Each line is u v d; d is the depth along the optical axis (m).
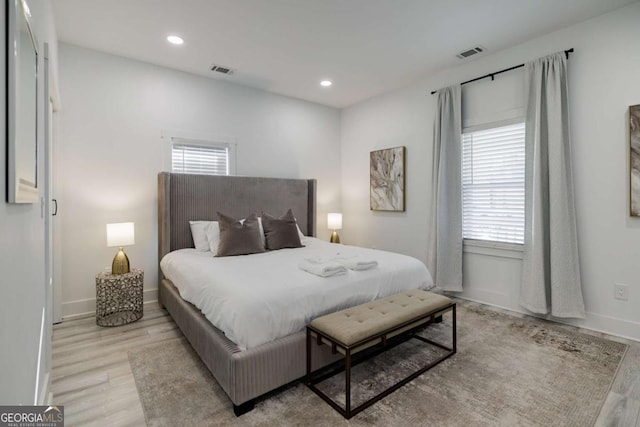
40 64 1.51
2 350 0.77
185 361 2.31
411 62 3.60
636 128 2.54
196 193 3.73
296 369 1.94
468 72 3.62
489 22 2.80
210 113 4.03
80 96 3.20
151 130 3.61
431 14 2.67
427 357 2.37
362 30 2.92
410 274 2.77
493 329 2.84
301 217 4.69
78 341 2.63
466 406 1.79
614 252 2.69
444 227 3.74
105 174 3.34
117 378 2.09
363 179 5.02
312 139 5.04
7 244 0.85
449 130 3.75
